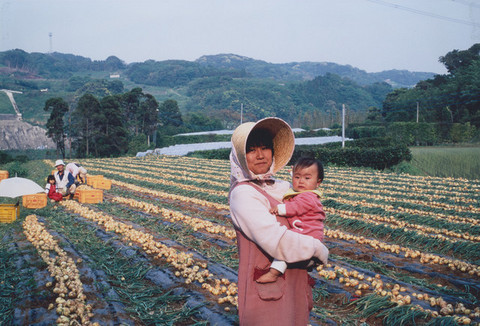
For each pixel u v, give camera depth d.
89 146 60.41
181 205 13.35
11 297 5.25
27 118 130.75
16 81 193.12
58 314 4.63
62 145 60.78
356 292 5.55
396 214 11.38
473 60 70.00
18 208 11.09
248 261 2.39
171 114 93.50
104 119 59.94
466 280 6.25
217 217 11.40
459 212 11.90
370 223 9.91
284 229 2.26
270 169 2.67
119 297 5.28
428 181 20.70
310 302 2.59
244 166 2.46
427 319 4.63
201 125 100.94
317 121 119.94
